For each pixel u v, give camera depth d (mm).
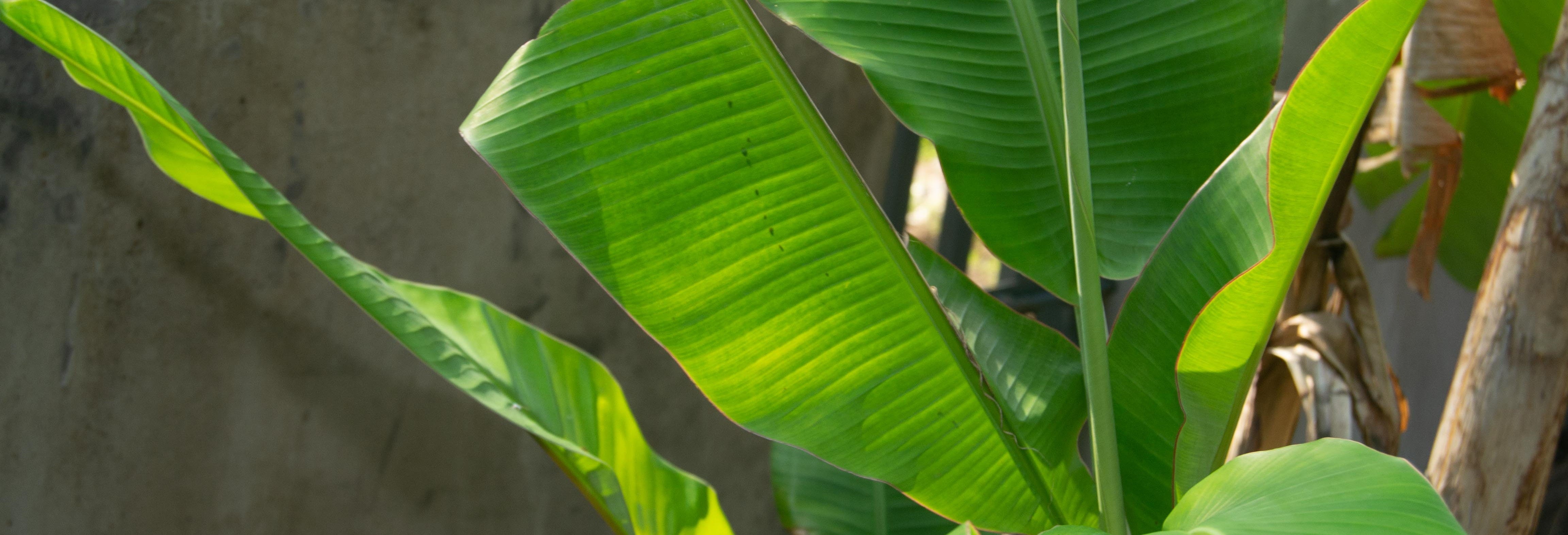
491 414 3441
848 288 2365
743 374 2350
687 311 2312
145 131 2439
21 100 2752
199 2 2883
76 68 2361
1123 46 2645
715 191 2309
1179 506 2127
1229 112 2598
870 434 2404
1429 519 1964
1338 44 2227
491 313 2682
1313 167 2309
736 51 2309
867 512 3074
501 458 3475
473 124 2283
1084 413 2609
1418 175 3570
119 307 2896
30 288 2793
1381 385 2797
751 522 4238
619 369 3668
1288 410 2914
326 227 3092
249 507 3111
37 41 2314
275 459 3135
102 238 2861
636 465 2674
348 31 3068
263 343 3084
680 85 2301
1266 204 2426
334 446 3213
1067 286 2562
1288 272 2348
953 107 2551
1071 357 2641
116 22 2793
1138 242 2592
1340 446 2070
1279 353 2838
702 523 2688
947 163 2549
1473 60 2863
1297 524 1986
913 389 2418
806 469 3127
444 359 2469
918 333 2408
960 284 2705
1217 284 2463
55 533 2867
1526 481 2588
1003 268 4992
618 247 2283
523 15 3316
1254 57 2594
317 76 3041
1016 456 2500
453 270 3295
